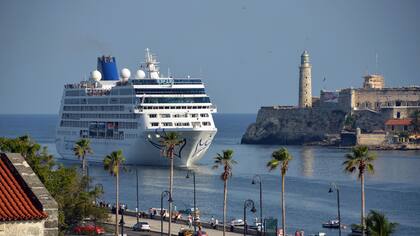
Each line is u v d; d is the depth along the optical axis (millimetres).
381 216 129125
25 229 65125
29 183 66938
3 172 67625
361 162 190500
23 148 152375
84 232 192125
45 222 65875
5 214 64438
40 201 65812
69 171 178000
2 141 152375
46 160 168625
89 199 194875
